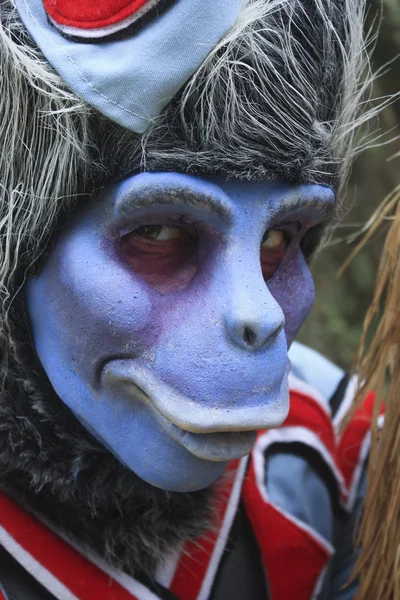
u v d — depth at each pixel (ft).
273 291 1.73
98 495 1.78
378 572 1.94
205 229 1.52
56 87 1.49
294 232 1.72
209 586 1.94
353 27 1.71
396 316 1.93
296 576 2.12
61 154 1.52
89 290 1.53
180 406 1.47
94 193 1.52
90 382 1.61
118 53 1.45
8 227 1.60
